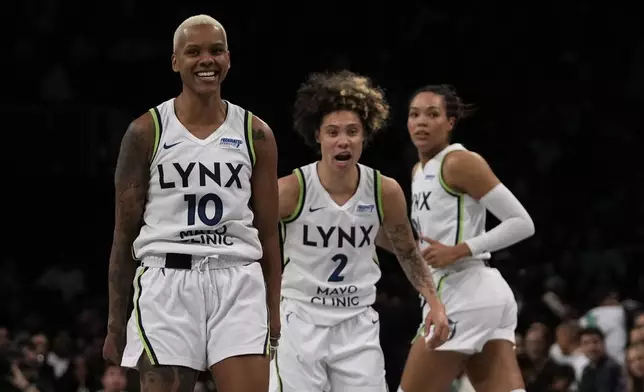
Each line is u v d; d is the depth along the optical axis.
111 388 9.05
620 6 22.69
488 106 21.34
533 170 20.66
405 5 21.58
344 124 5.96
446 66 21.33
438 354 6.81
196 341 4.70
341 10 21.27
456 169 6.90
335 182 6.11
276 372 6.12
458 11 22.02
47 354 12.39
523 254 18.30
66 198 18.41
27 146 18.16
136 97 19.97
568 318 14.68
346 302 6.17
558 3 22.41
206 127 4.77
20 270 18.25
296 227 6.15
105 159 18.16
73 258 18.30
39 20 20.61
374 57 21.05
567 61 22.36
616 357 12.98
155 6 20.84
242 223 4.78
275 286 5.07
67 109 18.20
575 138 21.23
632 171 21.06
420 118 7.07
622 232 19.92
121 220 4.81
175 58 4.77
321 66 20.72
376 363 6.16
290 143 19.22
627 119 21.70
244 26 20.89
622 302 15.48
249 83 20.39
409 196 18.66
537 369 10.81
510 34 22.11
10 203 18.30
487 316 6.78
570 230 19.81
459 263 6.90
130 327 4.79
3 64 20.08
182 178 4.70
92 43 20.55
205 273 4.71
